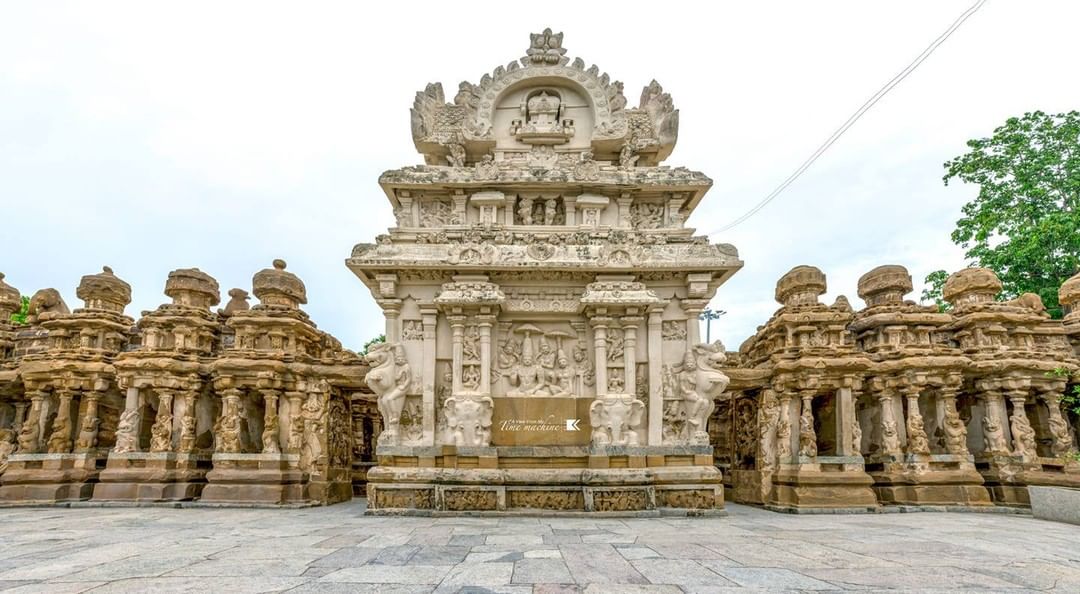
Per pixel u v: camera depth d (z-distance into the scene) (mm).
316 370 17656
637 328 15203
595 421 14477
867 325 17859
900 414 16938
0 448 19016
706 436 14672
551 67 17109
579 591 6383
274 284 18594
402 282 15375
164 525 12234
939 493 15930
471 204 16312
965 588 6594
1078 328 18281
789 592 6344
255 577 7059
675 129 16656
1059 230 23484
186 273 18812
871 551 9000
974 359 17156
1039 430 17547
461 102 16953
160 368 17266
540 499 14000
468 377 14789
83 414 18359
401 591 6375
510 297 15438
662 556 8477
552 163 16375
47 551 9016
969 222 27344
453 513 13547
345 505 17234
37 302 20344
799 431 16500
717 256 15180
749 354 19844
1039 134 26672
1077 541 10188
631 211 16609
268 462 16812
